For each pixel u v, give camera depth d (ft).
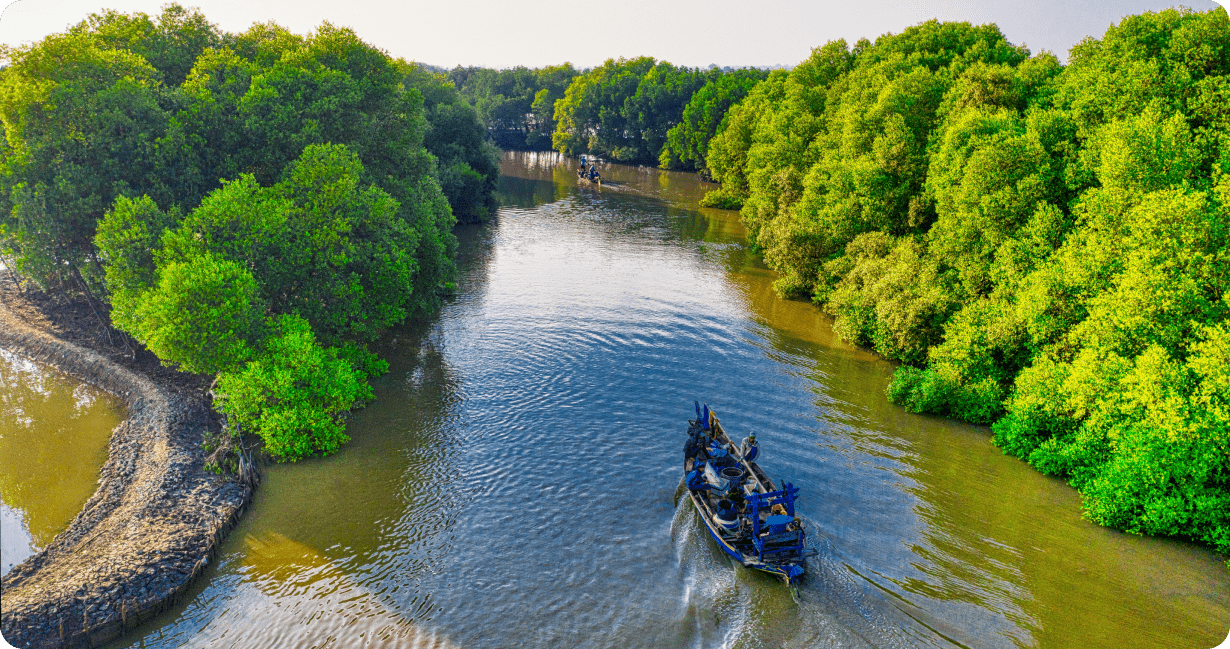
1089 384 82.58
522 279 181.16
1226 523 70.44
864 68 244.42
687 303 163.22
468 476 87.30
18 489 83.05
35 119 106.01
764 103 300.61
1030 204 109.70
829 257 164.76
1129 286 80.79
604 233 247.91
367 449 93.97
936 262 124.98
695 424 88.58
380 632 60.80
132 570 64.39
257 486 84.23
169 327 87.61
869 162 157.69
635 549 72.54
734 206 317.01
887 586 65.26
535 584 67.21
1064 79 132.16
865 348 135.54
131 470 84.99
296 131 132.26
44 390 112.37
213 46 150.20
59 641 56.95
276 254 108.06
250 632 60.75
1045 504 81.05
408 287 123.65
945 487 84.53
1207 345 71.46
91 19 132.36
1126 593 64.75
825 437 97.45
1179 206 78.13
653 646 58.85
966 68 169.89
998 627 59.88
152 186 113.39
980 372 104.37
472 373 119.85
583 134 582.76
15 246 110.32
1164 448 72.02
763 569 65.26
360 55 157.99
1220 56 100.37
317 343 108.88
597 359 126.41
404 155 164.14
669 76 520.83
